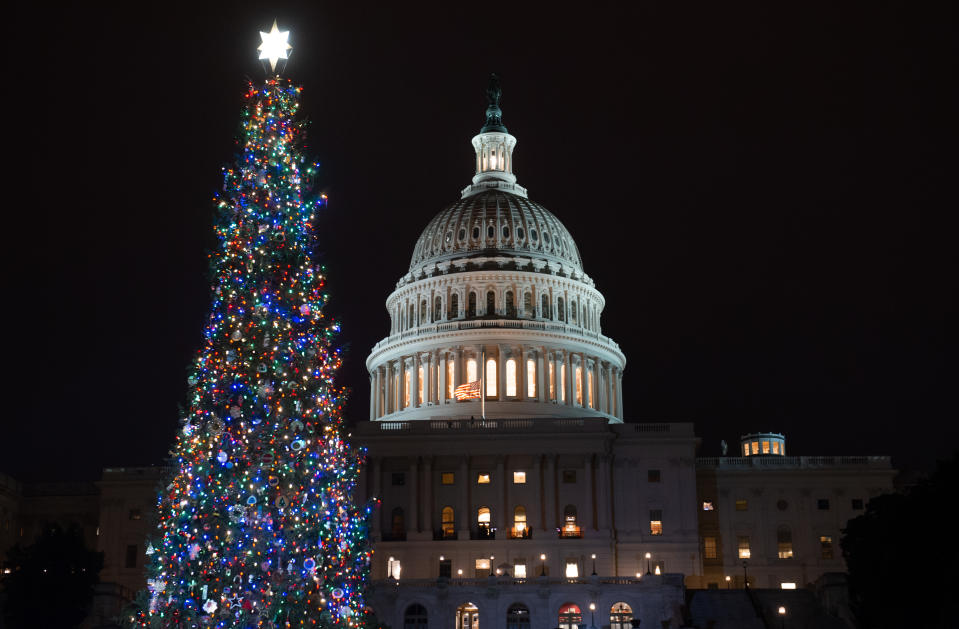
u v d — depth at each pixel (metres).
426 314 146.88
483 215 149.88
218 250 55.25
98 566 98.62
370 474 119.75
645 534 118.62
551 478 119.12
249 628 51.22
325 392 55.41
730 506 127.75
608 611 98.62
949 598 75.75
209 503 51.72
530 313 144.38
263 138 56.47
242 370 52.94
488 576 108.56
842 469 128.50
